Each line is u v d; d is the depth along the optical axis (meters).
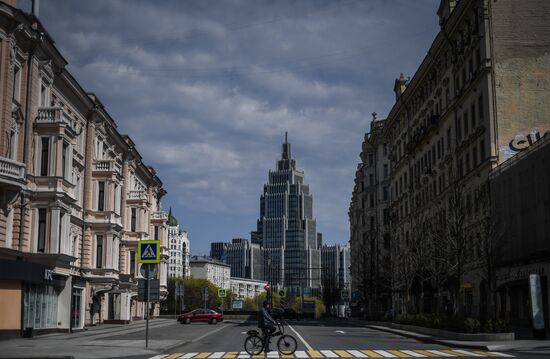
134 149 69.19
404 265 60.00
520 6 46.53
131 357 23.92
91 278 51.84
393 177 84.94
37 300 37.75
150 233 78.25
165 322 67.75
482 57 46.91
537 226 38.84
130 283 62.16
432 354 24.47
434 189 62.34
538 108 45.50
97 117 55.16
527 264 40.50
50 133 40.25
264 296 179.25
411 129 73.75
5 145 35.81
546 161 37.94
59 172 40.22
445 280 47.62
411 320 44.09
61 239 40.94
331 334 41.22
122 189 65.44
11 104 36.62
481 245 43.72
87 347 27.83
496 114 45.47
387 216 86.31
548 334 34.59
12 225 37.62
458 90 53.91
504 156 45.06
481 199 45.94
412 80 68.94
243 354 25.34
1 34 35.75
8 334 33.69
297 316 87.56
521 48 46.16
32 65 39.50
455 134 54.69
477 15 48.16
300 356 23.95
